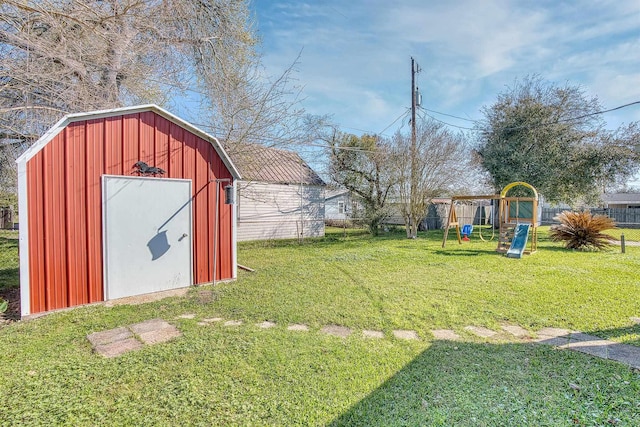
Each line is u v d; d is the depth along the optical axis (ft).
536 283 17.99
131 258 15.92
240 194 36.50
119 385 8.00
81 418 6.75
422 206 41.34
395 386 7.88
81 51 17.90
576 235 31.27
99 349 10.09
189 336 11.03
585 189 45.70
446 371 8.58
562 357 9.32
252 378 8.29
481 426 6.37
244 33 27.04
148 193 16.43
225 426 6.48
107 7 18.48
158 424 6.55
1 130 17.74
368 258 26.78
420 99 40.50
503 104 48.62
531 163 44.88
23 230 12.93
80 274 14.44
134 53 20.89
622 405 6.97
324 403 7.22
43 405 7.18
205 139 18.56
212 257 18.84
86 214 14.57
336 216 72.95
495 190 50.39
